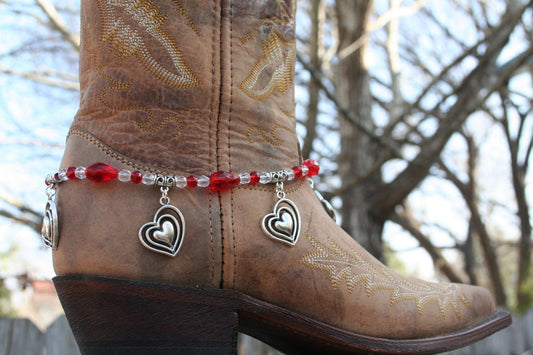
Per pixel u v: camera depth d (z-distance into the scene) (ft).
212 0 1.41
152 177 1.34
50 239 1.38
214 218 1.36
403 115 5.88
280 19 1.49
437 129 5.97
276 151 1.45
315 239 1.43
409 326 1.49
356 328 1.44
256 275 1.38
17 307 7.19
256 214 1.39
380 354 1.45
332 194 5.57
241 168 1.40
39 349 3.34
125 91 1.39
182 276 1.34
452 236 12.12
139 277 1.32
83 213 1.36
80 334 1.35
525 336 4.48
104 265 1.33
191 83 1.39
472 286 1.69
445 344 1.53
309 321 1.40
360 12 6.31
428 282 1.61
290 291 1.40
